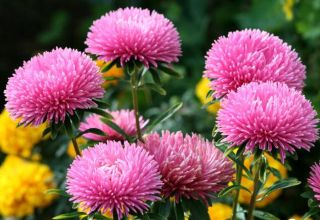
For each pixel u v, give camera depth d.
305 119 0.88
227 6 2.95
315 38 2.05
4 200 1.49
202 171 0.93
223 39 0.97
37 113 0.93
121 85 1.80
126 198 0.86
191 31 2.86
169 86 2.27
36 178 1.49
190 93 2.10
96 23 1.00
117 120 1.05
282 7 2.26
